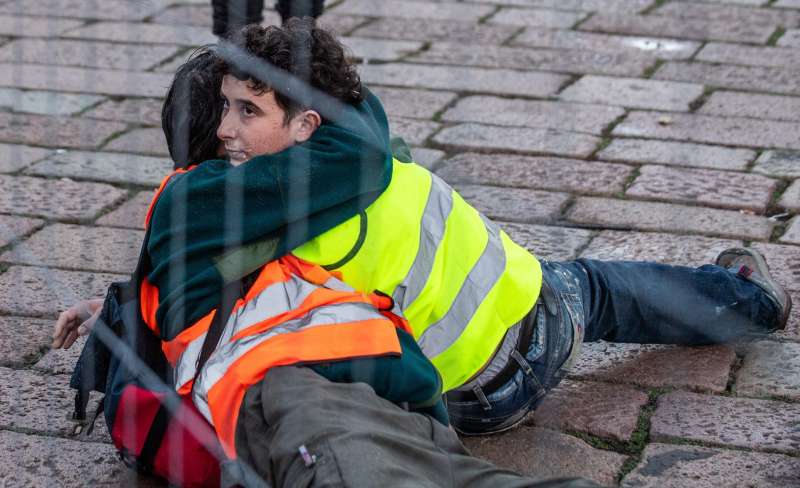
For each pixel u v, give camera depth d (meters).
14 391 4.36
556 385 4.05
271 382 3.23
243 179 3.46
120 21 9.43
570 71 8.41
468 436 4.04
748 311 4.46
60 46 8.80
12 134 7.12
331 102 3.59
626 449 4.02
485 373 3.77
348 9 9.98
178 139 3.73
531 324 3.82
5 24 9.23
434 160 6.74
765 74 8.30
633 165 6.74
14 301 5.10
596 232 5.88
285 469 3.03
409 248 3.61
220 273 3.43
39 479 3.81
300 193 3.45
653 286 4.32
